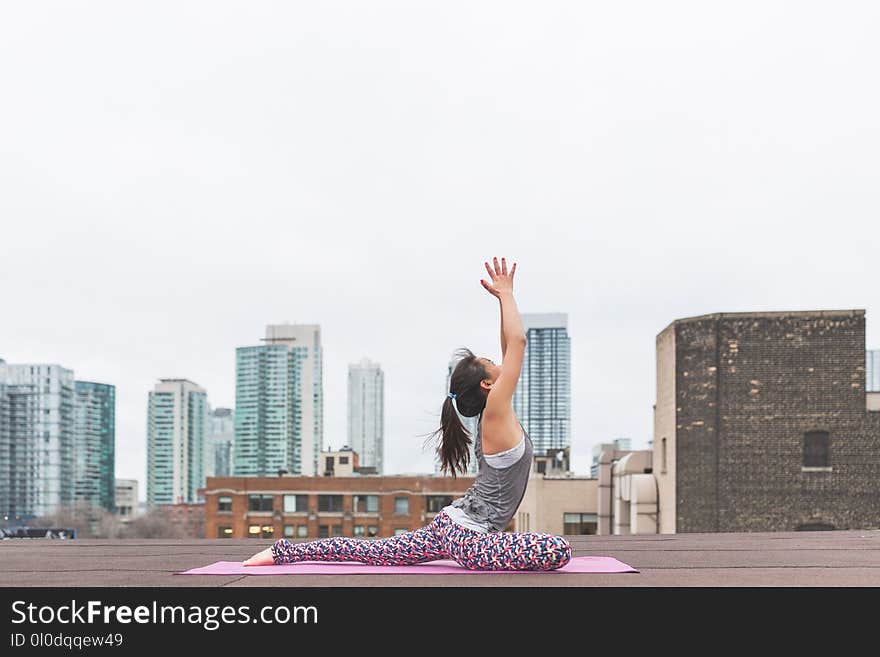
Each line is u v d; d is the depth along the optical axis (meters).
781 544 6.98
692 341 21.75
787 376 20.97
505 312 4.65
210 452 186.00
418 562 4.73
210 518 49.25
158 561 5.41
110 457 137.62
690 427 21.62
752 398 21.05
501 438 4.56
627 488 25.25
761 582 4.02
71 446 114.69
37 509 109.25
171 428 179.12
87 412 133.50
